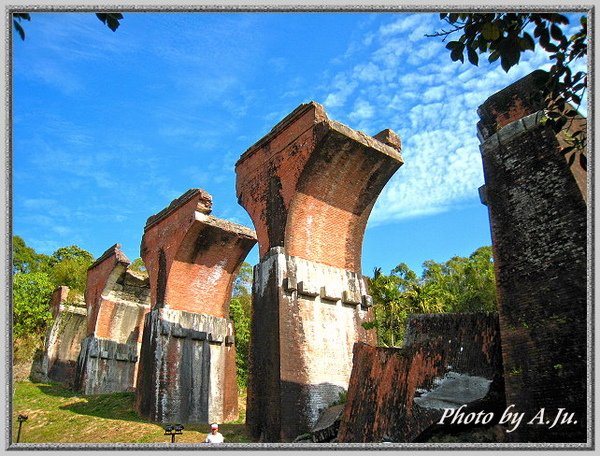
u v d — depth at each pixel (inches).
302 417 618.8
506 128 429.4
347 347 703.1
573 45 281.7
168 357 889.5
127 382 1198.9
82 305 1390.3
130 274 1234.0
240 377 1333.7
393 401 436.8
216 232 940.6
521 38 261.4
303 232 711.7
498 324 405.7
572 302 352.8
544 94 295.4
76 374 1194.0
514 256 399.5
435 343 429.4
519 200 407.2
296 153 707.4
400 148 770.8
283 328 646.5
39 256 1544.0
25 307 1301.7
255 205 763.4
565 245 367.9
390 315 864.9
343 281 733.3
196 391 902.4
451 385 402.0
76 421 873.5
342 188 730.8
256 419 643.5
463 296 1167.0
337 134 669.9
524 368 366.9
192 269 957.2
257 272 717.9
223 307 995.3
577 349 341.1
